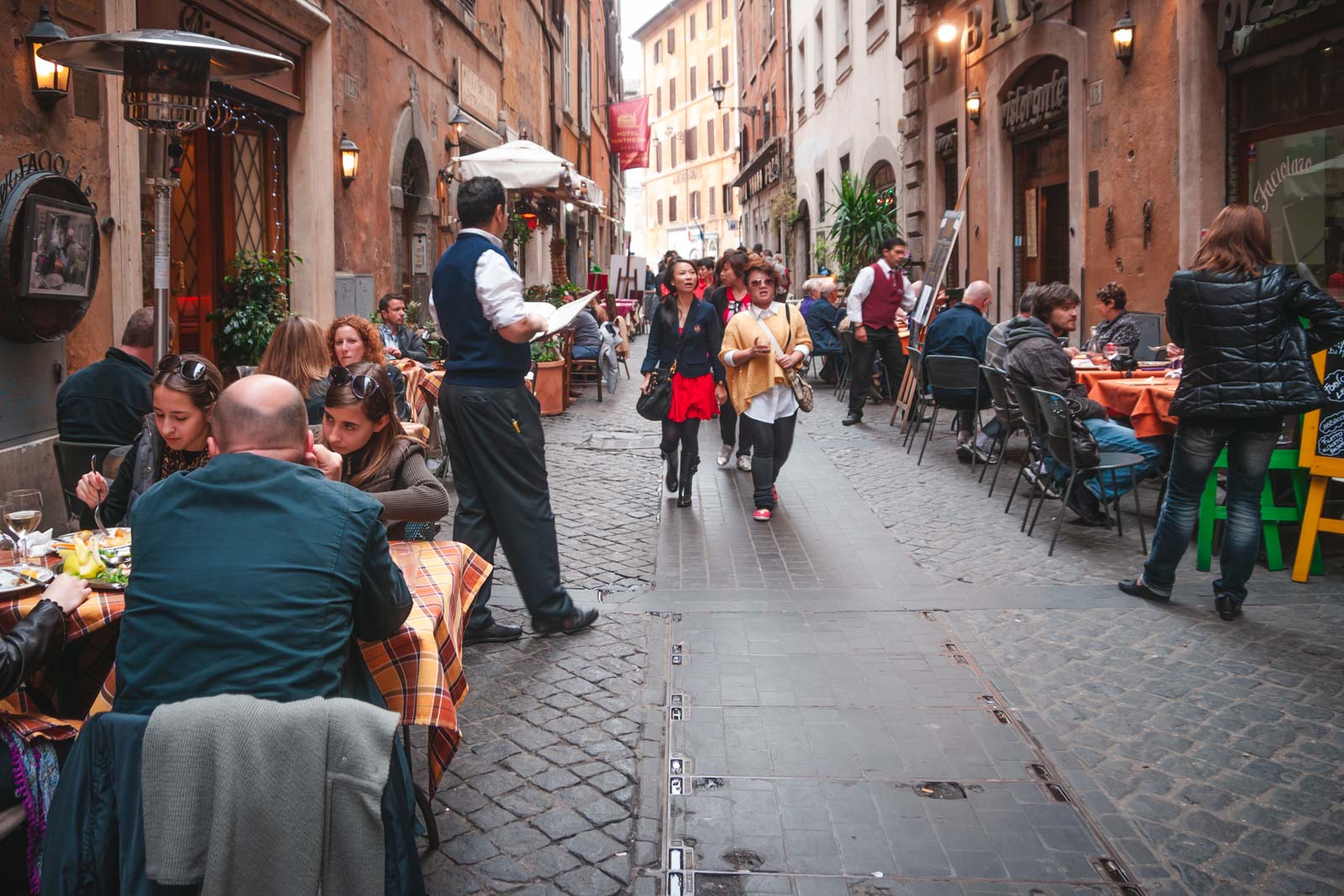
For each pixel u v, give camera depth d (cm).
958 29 1619
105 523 412
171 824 213
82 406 518
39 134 634
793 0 3128
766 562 645
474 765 386
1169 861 321
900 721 419
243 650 229
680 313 776
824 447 1057
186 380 370
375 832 221
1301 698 433
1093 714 423
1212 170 970
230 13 883
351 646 262
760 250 1548
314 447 334
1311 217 871
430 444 909
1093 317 1195
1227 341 507
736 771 380
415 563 351
